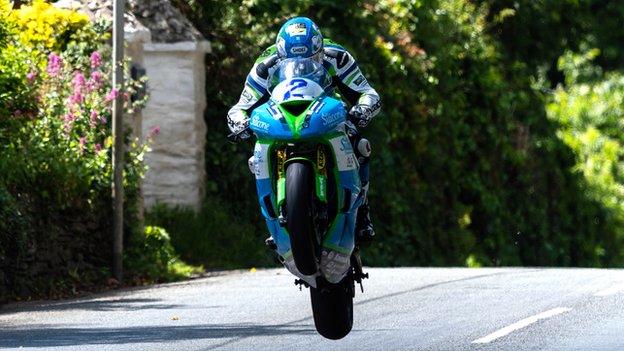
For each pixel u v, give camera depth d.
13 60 66.31
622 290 52.53
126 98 74.69
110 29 78.56
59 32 76.62
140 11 89.31
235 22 96.12
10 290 61.50
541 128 125.19
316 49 33.69
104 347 39.53
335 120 32.34
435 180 109.25
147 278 72.00
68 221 67.50
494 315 45.53
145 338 41.66
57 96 69.19
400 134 104.44
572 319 43.75
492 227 116.56
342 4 100.12
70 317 49.94
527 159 122.38
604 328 41.50
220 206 91.69
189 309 51.19
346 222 33.22
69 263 67.38
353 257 35.44
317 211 32.31
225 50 95.06
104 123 71.44
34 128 67.69
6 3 70.19
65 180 66.62
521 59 129.75
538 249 123.56
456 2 120.38
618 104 150.38
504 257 117.75
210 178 93.44
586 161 137.75
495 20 127.94
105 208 70.69
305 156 32.50
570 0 131.12
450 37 114.00
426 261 107.38
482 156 116.06
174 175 89.38
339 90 34.84
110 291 66.44
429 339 39.91
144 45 88.56
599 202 133.75
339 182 32.78
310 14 100.00
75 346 40.00
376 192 100.75
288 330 42.97
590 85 158.50
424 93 108.19
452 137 111.25
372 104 33.91
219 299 55.16
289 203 31.59
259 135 32.91
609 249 135.12
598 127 148.50
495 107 117.31
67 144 69.12
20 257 62.47
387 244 102.75
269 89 34.31
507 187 121.06
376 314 47.03
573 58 160.25
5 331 45.44
